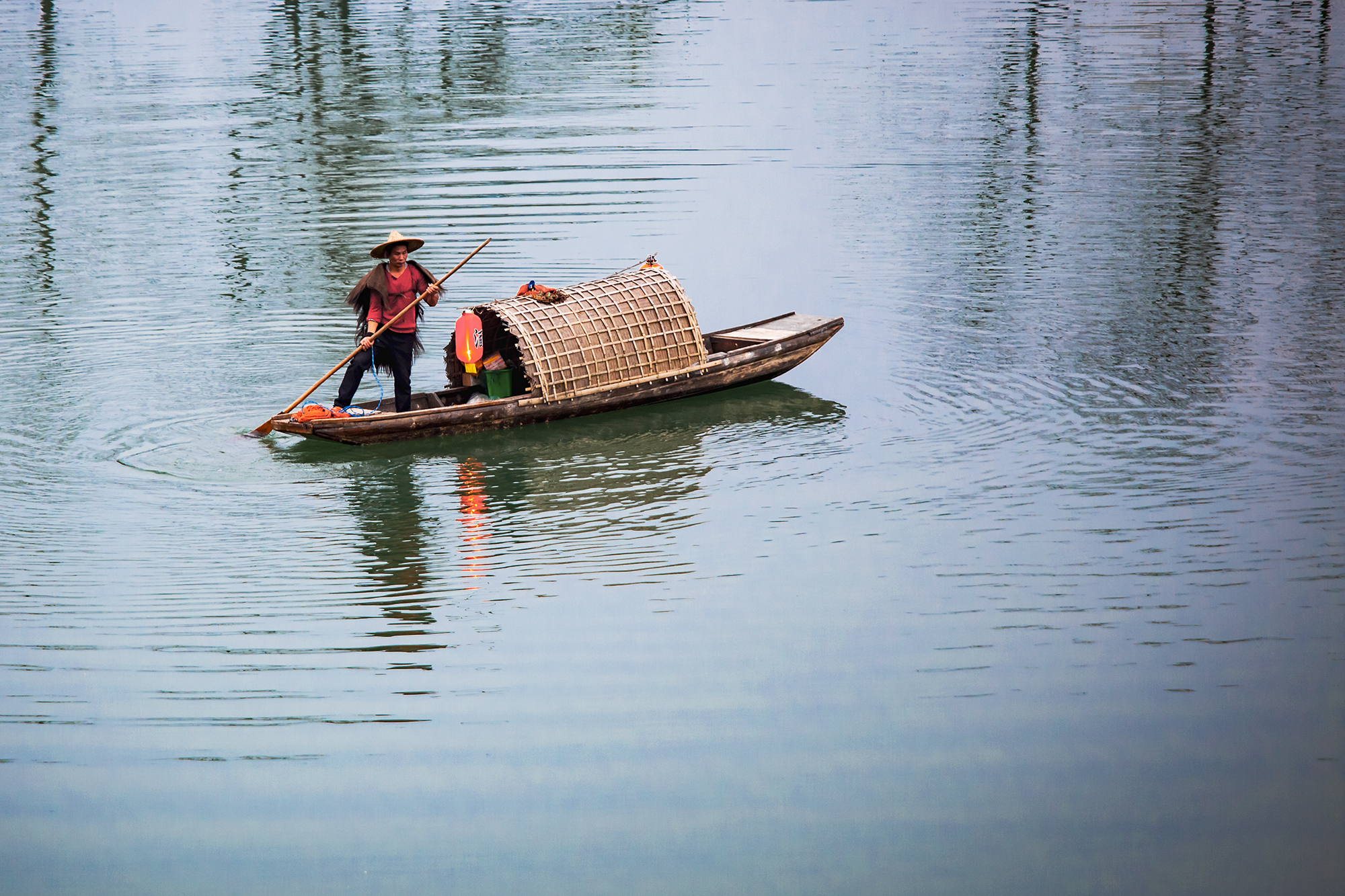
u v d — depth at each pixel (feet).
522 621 100.73
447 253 212.84
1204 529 113.19
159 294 192.34
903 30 452.76
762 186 255.50
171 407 148.15
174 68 394.11
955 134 297.53
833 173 264.52
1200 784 79.87
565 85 367.66
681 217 234.58
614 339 146.51
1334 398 144.46
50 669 93.30
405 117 325.62
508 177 263.49
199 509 121.49
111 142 297.53
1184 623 97.55
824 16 493.36
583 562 111.04
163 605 102.58
